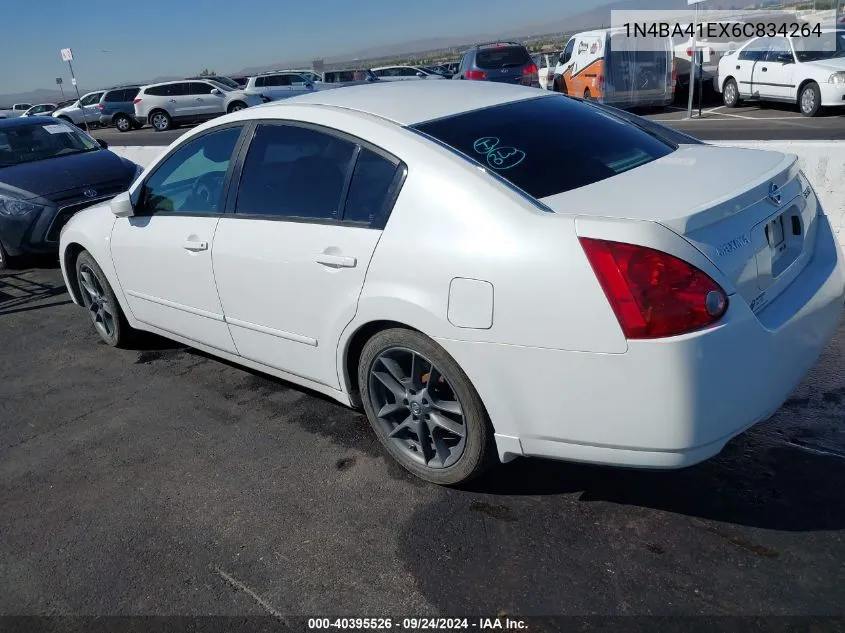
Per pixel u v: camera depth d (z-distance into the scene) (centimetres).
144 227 418
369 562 271
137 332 499
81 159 795
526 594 248
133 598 264
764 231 265
